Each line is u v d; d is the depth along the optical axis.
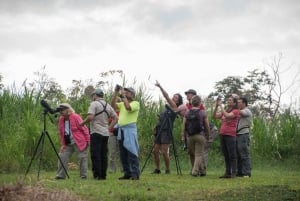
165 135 15.34
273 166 20.11
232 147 14.01
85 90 20.91
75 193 10.31
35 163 16.38
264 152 20.98
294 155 20.88
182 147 19.92
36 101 19.45
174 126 20.33
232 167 14.10
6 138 16.66
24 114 18.55
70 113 13.13
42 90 20.23
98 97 12.90
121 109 12.98
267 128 21.58
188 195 10.57
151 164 19.11
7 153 15.90
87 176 13.50
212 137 15.21
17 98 19.56
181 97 15.16
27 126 17.02
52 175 14.43
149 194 10.32
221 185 12.26
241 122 14.48
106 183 11.91
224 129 14.05
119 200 9.86
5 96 19.34
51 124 18.06
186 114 14.42
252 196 10.41
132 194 10.22
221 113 14.41
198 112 14.23
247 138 14.55
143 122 20.61
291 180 13.99
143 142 19.95
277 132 21.45
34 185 10.78
